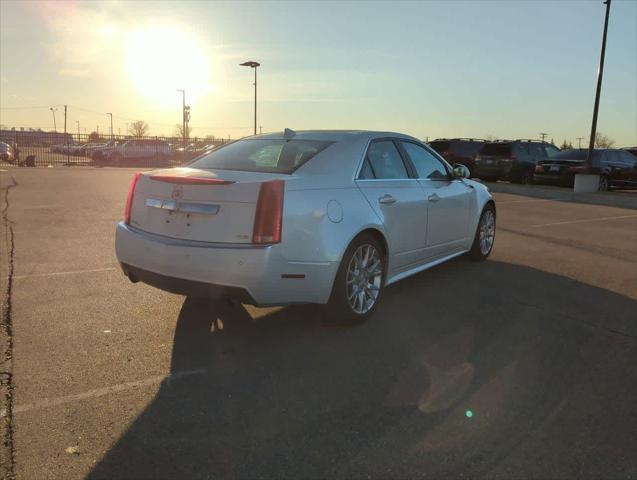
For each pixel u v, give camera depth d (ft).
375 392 11.19
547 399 11.06
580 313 16.42
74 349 12.92
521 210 43.09
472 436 9.65
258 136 17.15
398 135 17.98
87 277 19.01
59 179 58.65
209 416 10.14
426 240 18.17
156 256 13.10
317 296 13.44
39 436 9.34
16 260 21.20
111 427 9.69
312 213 13.11
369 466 8.75
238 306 16.22
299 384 11.48
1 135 103.65
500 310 16.53
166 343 13.44
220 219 12.59
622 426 10.10
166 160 109.81
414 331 14.65
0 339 13.38
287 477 8.45
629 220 37.68
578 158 64.34
